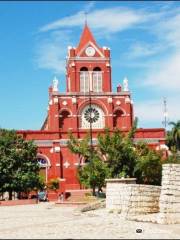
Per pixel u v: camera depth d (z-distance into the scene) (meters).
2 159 61.41
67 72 96.19
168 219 26.95
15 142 64.06
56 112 86.56
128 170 55.16
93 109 88.50
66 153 83.56
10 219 32.22
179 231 22.77
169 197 27.23
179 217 27.25
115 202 33.69
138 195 32.09
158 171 55.84
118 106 89.12
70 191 77.88
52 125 86.94
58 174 82.38
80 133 85.94
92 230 22.69
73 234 21.08
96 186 56.91
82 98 88.38
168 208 27.11
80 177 57.47
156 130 85.38
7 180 61.41
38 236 20.50
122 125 89.06
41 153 83.00
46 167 82.69
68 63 93.62
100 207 37.19
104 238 19.34
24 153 63.47
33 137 83.25
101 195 56.69
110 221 27.69
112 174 55.09
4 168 61.25
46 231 22.73
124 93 89.44
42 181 65.38
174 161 61.28
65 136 84.19
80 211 36.03
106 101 88.81
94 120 88.12
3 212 41.03
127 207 32.12
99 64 92.50
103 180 55.09
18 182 61.53
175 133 107.44
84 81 91.75
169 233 21.75
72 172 82.88
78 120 87.69
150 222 27.50
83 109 88.25
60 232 22.06
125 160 55.28
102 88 91.81
